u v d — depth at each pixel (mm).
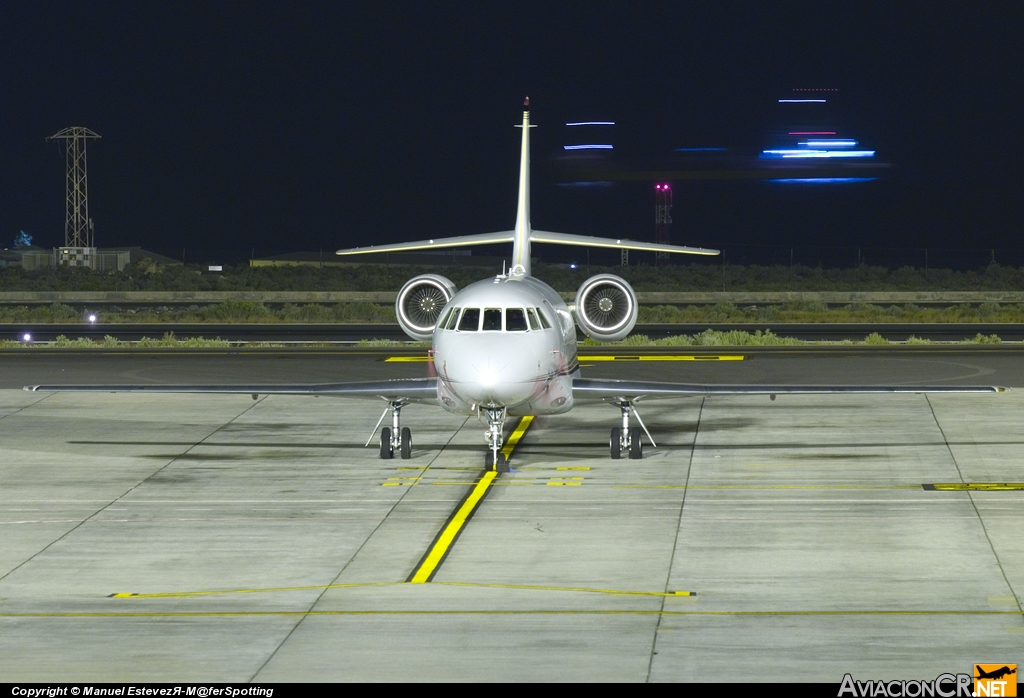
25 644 45969
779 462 80750
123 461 83000
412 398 82188
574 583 54000
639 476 76688
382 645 45500
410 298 93375
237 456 84562
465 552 59531
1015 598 50875
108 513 68125
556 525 64500
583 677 41812
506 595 52219
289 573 56312
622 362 139750
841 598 51188
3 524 65688
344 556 59125
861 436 89875
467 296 78562
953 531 62250
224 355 150250
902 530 62562
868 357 143500
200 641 46188
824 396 109812
